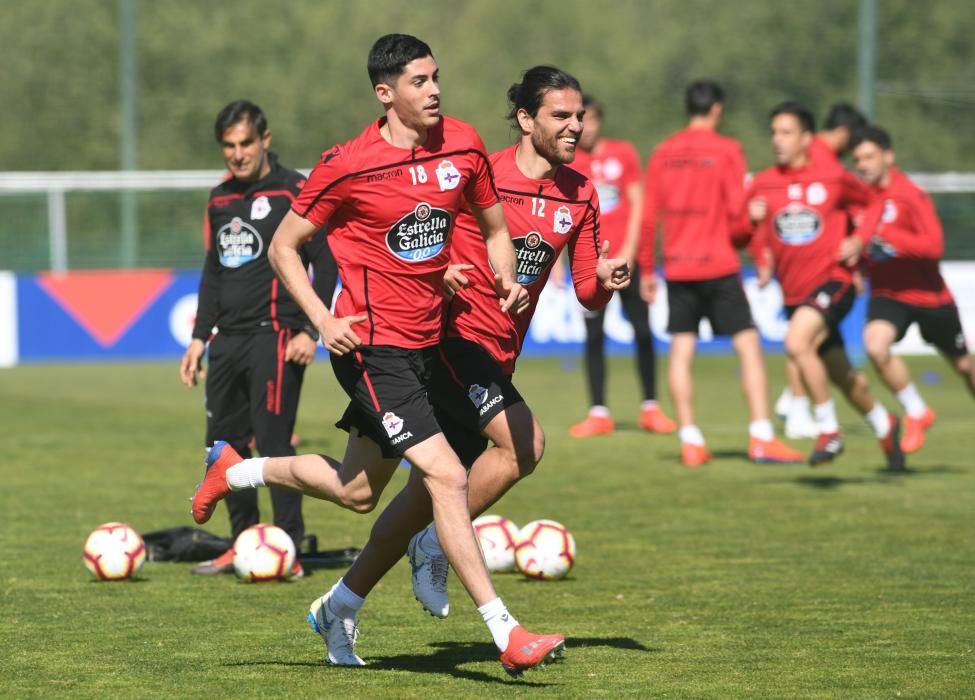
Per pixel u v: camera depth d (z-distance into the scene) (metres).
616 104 106.19
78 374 69.88
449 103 109.88
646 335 49.19
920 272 39.81
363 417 19.16
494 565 26.59
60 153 103.56
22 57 105.69
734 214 40.66
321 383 67.88
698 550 29.08
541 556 25.91
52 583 25.56
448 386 20.25
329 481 19.55
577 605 23.91
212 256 27.17
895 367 40.78
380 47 18.53
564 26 112.19
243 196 26.83
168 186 86.56
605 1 113.75
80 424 50.84
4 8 107.31
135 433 48.44
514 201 20.92
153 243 87.69
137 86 105.19
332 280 26.64
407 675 19.17
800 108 39.69
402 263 18.91
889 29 95.56
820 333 37.16
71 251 86.75
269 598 24.36
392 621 22.84
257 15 108.50
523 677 19.02
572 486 37.69
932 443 46.31
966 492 36.50
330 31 109.56
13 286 75.25
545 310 79.00
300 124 104.94
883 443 39.50
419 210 18.75
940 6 95.00
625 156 48.75
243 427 27.62
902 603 24.05
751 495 36.12
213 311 27.34
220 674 19.16
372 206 18.69
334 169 18.62
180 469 40.31
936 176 83.19
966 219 84.31
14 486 37.12
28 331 75.56
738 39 102.81
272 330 26.80
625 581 25.95
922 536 30.53
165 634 21.61
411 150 18.72
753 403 41.97
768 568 27.17
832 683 18.77
